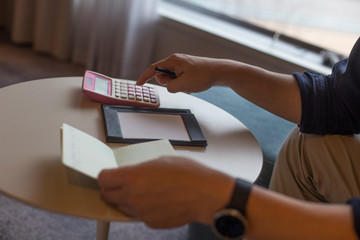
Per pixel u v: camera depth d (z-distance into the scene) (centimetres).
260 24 196
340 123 77
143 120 78
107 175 52
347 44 182
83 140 62
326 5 183
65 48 213
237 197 49
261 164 72
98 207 54
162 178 49
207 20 203
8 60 204
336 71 81
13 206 114
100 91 84
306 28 188
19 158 62
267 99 81
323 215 48
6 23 242
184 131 76
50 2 209
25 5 217
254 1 195
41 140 68
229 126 83
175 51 203
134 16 193
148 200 49
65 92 86
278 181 84
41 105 79
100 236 86
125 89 87
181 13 208
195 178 50
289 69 170
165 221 51
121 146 69
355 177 74
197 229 107
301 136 81
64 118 75
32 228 108
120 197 51
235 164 70
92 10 202
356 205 49
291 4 188
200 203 49
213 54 190
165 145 67
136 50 204
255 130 109
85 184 58
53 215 113
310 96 78
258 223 49
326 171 76
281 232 48
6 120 71
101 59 206
